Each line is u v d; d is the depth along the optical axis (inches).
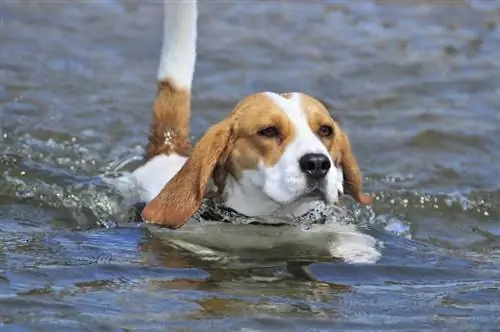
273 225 428.5
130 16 770.2
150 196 456.8
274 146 405.7
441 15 787.4
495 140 565.0
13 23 742.5
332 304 358.3
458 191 500.4
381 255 412.2
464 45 723.4
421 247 430.0
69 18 760.3
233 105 603.8
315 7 802.2
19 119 571.8
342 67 677.9
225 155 419.8
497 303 362.3
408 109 609.0
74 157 527.8
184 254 405.1
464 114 601.9
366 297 366.3
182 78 490.6
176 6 483.8
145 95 617.3
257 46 711.1
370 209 478.3
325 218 439.5
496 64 686.5
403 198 488.7
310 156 395.5
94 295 359.9
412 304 360.5
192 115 584.7
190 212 416.5
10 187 486.0
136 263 393.1
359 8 801.6
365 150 550.0
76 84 631.8
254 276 384.5
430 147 556.7
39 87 622.8
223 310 349.1
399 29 756.0
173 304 353.7
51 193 479.2
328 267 394.9
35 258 397.1
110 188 482.9
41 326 332.5
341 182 426.6
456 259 415.8
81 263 391.5
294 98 418.0
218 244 416.2
